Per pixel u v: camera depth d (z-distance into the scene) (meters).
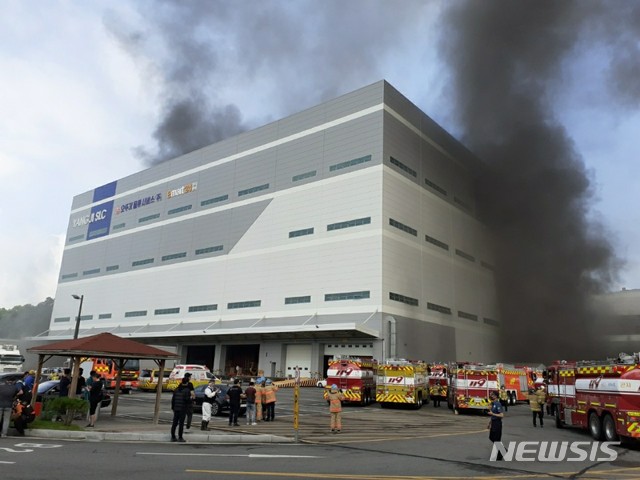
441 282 57.72
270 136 62.31
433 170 60.16
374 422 20.80
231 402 17.83
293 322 52.03
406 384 28.73
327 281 51.53
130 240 77.38
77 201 91.81
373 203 50.09
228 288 60.78
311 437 15.31
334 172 54.22
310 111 58.88
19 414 14.05
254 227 60.38
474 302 64.38
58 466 9.20
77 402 15.84
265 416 20.50
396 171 52.72
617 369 15.29
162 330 65.81
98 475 8.39
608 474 10.03
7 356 43.56
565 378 19.19
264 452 11.86
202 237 66.31
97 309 78.81
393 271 49.50
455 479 9.00
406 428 18.84
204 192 68.25
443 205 61.00
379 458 11.34
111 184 85.12
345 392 29.62
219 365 60.31
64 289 87.50
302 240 54.94
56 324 86.75
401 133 54.81
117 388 19.64
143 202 77.38
